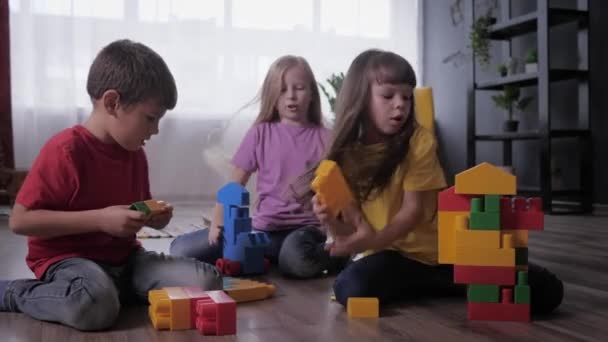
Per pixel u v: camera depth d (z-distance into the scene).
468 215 0.97
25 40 3.35
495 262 0.95
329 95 3.57
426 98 1.34
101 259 1.05
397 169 1.08
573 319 0.97
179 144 3.57
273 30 3.73
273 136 1.62
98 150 1.03
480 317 0.96
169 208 1.00
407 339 0.86
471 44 3.37
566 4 3.14
